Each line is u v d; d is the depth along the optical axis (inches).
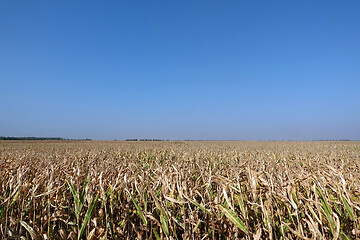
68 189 136.8
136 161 302.8
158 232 119.1
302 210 114.4
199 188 137.5
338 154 438.3
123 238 116.6
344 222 112.4
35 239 100.5
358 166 291.1
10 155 335.9
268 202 108.3
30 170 175.0
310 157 391.2
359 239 102.3
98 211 126.4
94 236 109.7
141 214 111.2
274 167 172.1
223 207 104.2
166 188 124.3
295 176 147.3
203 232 124.2
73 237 108.1
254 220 116.6
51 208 129.6
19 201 117.0
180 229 118.1
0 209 118.2
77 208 109.0
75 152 486.3
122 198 134.0
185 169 175.9
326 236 110.8
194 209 119.3
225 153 417.7
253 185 112.0
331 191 134.0
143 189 125.4
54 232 125.3
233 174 143.5
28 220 119.6
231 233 115.3
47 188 117.6
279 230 109.8
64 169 180.4
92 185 121.4
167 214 113.0
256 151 498.9
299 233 101.3
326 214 100.2
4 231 102.9
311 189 118.9
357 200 116.3
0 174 165.0
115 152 457.7
